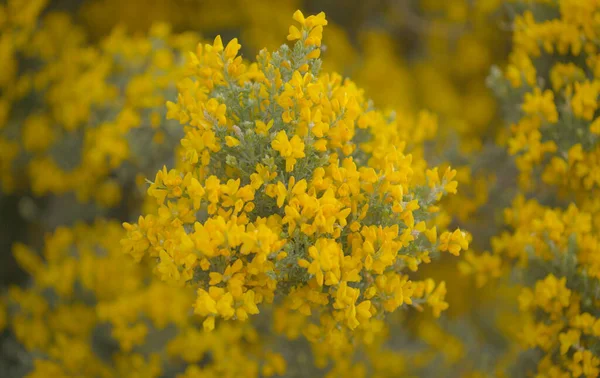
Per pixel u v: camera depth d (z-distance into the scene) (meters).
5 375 3.54
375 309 1.88
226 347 2.88
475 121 4.49
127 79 3.28
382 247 1.80
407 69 4.88
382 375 3.04
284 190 1.77
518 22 2.60
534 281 2.42
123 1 4.61
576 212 2.31
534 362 2.62
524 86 2.59
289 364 2.97
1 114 3.54
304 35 1.94
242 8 4.72
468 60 4.66
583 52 2.55
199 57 2.02
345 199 1.88
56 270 3.23
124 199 3.78
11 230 4.05
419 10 4.92
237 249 1.86
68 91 3.44
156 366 2.95
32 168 3.62
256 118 1.99
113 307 2.94
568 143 2.41
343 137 1.96
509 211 2.51
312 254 1.71
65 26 3.84
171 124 2.95
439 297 2.00
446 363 3.34
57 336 3.05
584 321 2.20
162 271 1.75
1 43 3.45
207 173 2.00
